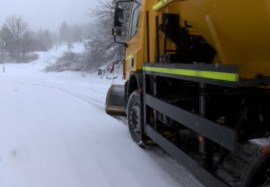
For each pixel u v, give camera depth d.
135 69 5.83
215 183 3.17
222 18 3.55
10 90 15.55
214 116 3.41
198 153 3.67
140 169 4.70
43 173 4.62
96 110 9.51
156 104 4.69
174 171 4.60
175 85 4.49
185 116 3.79
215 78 3.04
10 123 7.77
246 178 2.77
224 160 3.44
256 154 2.90
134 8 6.22
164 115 4.49
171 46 4.98
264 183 2.70
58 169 4.75
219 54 3.94
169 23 4.53
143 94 5.29
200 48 4.38
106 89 15.31
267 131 3.27
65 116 8.61
